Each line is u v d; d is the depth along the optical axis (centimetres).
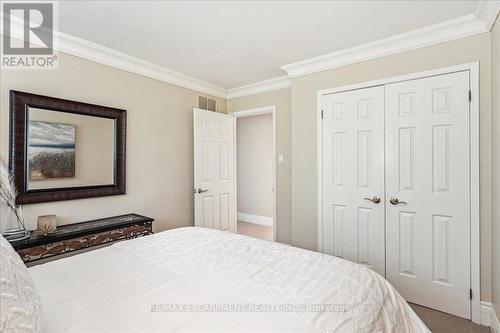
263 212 545
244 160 573
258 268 141
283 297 110
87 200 260
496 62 191
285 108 365
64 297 111
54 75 237
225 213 397
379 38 246
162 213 329
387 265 254
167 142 335
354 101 272
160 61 301
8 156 212
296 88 314
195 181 350
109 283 124
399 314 121
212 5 194
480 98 212
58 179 238
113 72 280
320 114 294
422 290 237
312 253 164
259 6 196
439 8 198
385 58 255
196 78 359
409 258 243
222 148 394
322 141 293
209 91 390
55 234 214
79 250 246
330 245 288
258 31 233
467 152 217
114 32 234
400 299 132
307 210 305
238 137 581
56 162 237
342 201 280
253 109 397
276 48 268
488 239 208
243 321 95
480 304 211
